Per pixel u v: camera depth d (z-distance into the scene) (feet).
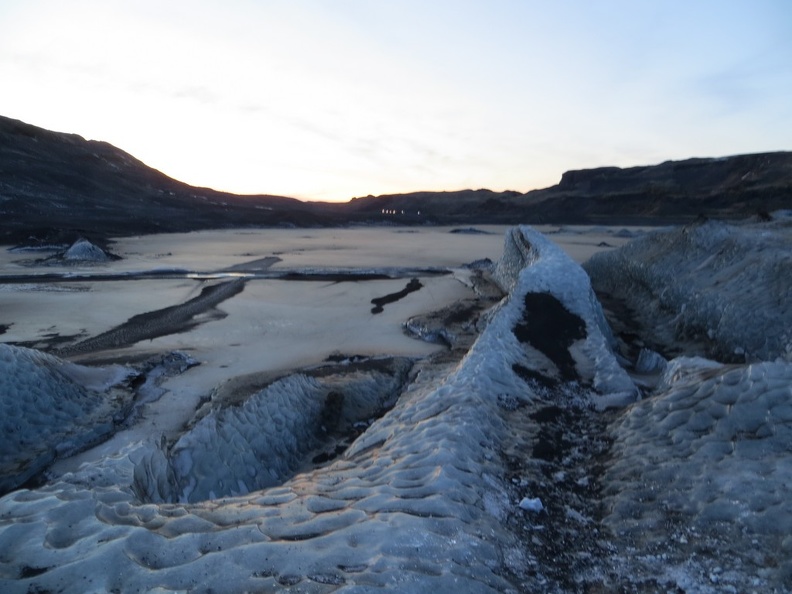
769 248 53.01
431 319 63.41
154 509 14.56
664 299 61.05
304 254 151.23
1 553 11.73
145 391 40.16
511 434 22.91
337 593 10.36
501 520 15.57
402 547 12.57
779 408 18.03
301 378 37.22
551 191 596.29
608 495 17.63
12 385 31.65
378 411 36.96
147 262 121.60
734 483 15.66
